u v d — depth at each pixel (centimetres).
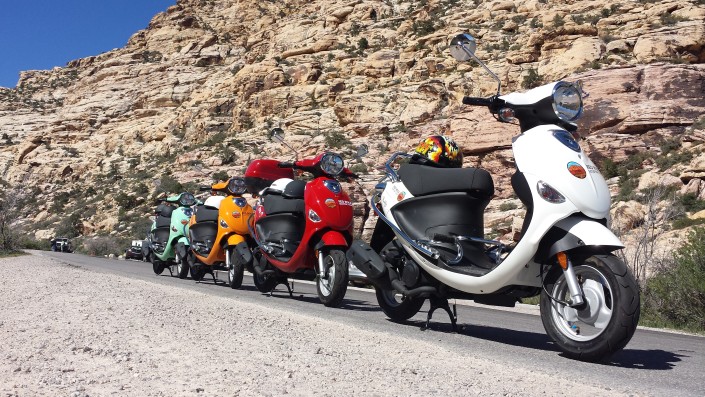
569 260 507
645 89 4216
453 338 625
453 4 8188
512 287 571
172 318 638
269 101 7688
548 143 545
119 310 684
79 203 8888
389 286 707
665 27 4925
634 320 477
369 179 5003
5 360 417
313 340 538
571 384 409
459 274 604
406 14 8662
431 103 5969
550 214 516
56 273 1274
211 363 426
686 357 571
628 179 3638
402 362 459
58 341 488
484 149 4456
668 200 2467
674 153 3672
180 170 7650
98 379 369
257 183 1192
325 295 912
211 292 1072
